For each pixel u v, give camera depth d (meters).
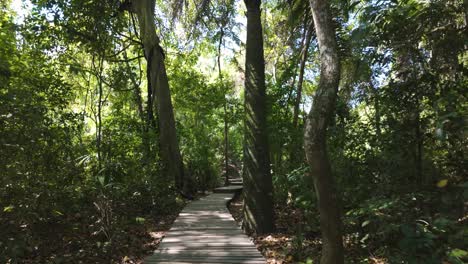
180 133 15.49
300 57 11.20
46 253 5.42
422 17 5.49
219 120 17.23
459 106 4.57
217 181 18.47
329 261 3.40
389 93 5.80
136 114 12.87
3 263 4.57
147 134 11.54
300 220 7.07
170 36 15.74
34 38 8.23
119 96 12.42
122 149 9.61
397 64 6.09
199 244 5.91
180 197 11.76
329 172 3.42
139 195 9.22
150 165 10.78
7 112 4.87
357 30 5.85
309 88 14.15
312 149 3.39
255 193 6.71
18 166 5.20
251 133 6.85
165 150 12.35
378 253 4.76
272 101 9.60
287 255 5.16
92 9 8.55
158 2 14.28
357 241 5.20
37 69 7.41
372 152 6.09
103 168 6.66
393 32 5.57
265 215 6.63
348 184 5.85
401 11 5.32
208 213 9.12
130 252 5.75
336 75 3.45
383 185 5.46
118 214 7.82
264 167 6.77
